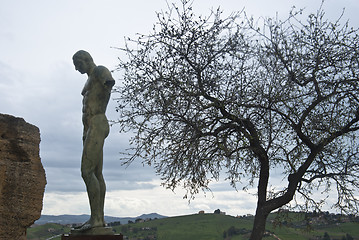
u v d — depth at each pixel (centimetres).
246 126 1302
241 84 1308
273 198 1358
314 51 1379
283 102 1267
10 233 1590
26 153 1672
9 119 1661
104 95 943
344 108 1366
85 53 982
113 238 859
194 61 1330
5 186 1596
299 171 1342
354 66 1348
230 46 1335
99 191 898
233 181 1491
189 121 1277
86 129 944
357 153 1423
